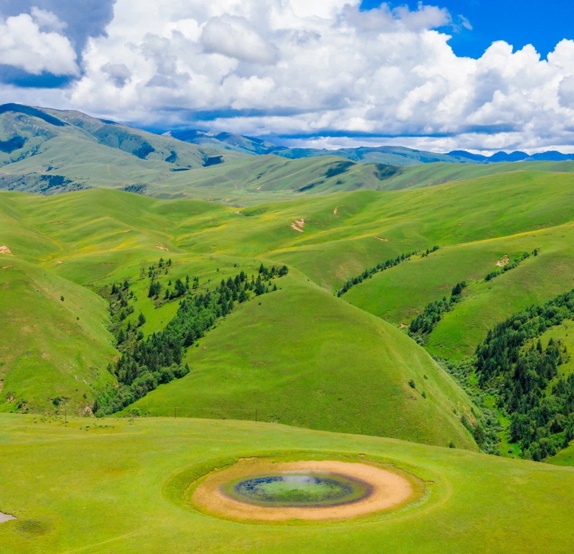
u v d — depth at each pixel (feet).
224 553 160.25
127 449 251.19
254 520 188.34
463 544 168.55
